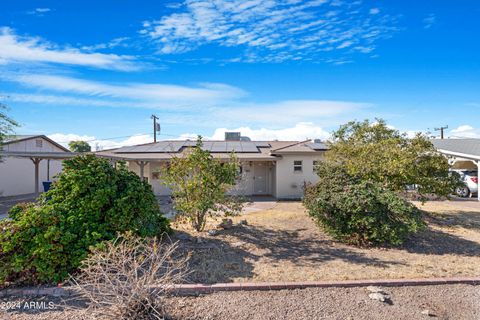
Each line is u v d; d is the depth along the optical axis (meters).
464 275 5.16
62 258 4.67
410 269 5.45
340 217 7.15
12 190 18.84
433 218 10.11
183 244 6.65
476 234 8.16
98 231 5.16
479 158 15.62
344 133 11.59
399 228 6.73
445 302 4.22
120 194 5.77
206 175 7.48
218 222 9.10
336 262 5.84
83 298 4.21
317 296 4.36
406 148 9.38
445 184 9.27
